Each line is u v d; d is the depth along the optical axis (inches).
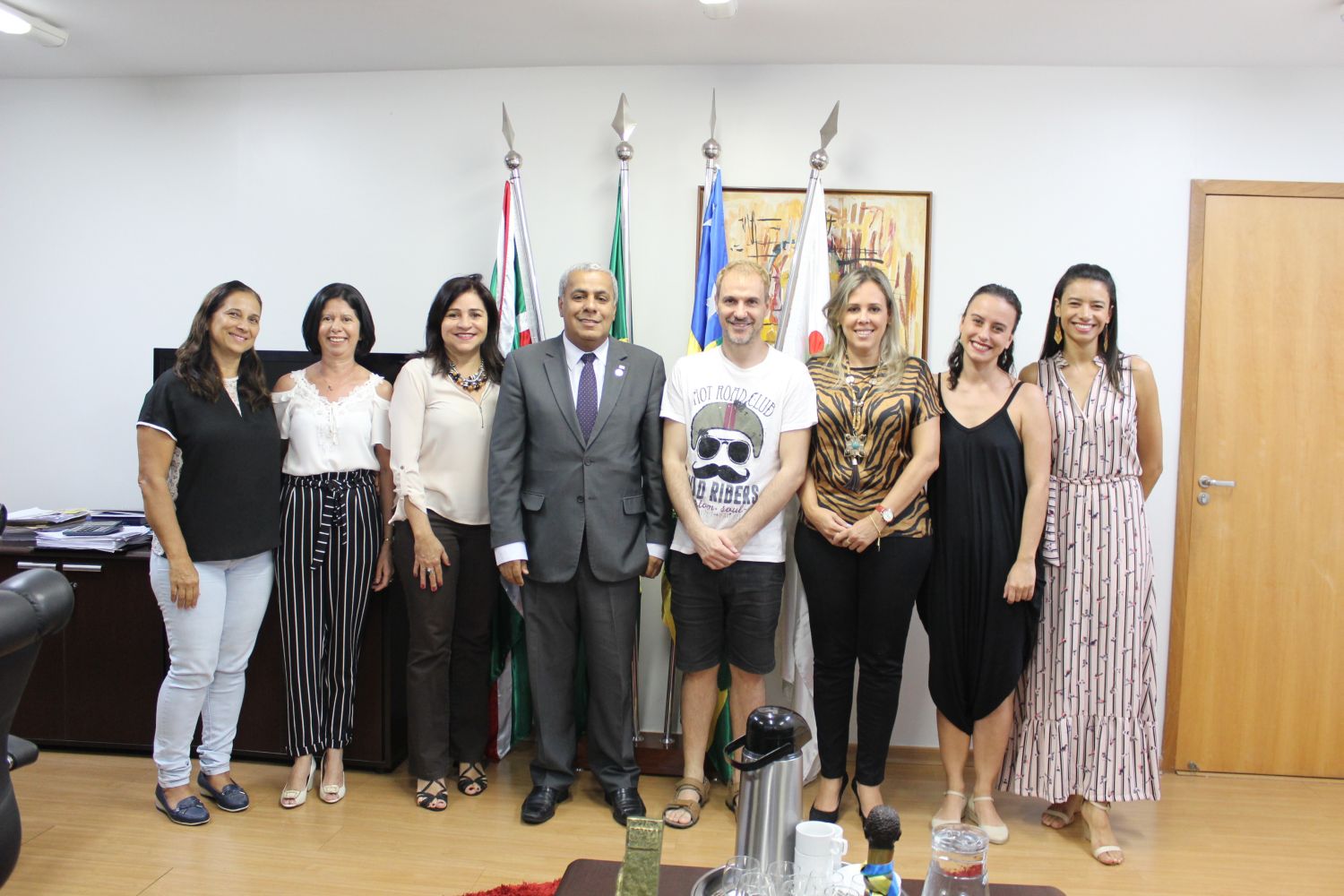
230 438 94.3
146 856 89.4
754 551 96.3
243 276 126.6
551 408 96.4
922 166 117.3
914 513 95.4
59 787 104.0
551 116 121.0
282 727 109.3
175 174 126.8
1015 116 116.3
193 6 102.1
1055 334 100.9
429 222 123.4
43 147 128.4
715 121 114.0
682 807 99.0
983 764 99.0
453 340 100.0
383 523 106.0
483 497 102.2
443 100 122.4
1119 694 94.4
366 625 108.7
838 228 117.6
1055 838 98.8
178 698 95.7
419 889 84.0
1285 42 105.7
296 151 125.0
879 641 96.1
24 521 116.8
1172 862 93.3
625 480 96.9
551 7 101.4
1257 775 116.9
